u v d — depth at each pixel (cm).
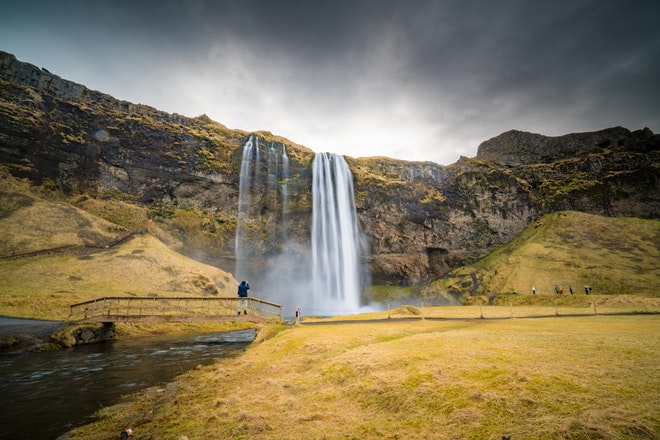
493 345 1025
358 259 9394
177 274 5475
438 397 654
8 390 1328
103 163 7356
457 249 10169
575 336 1188
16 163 6438
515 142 15488
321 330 1808
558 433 464
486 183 10744
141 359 1995
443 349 1000
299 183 8775
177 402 1000
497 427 517
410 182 10712
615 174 10825
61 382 1454
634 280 6156
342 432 600
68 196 6825
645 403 514
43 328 2558
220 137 9244
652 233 8425
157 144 7888
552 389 607
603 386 598
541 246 8231
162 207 7600
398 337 1423
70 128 7250
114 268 5050
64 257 5031
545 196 11212
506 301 5653
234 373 1261
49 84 7662
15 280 4025
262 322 2933
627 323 1808
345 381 871
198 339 3050
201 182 8031
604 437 436
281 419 698
